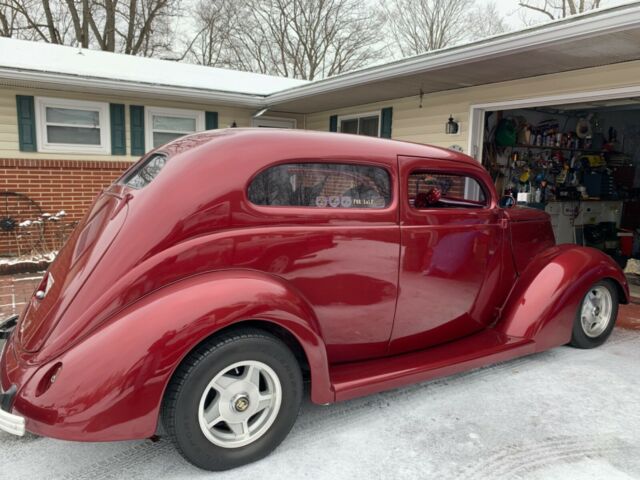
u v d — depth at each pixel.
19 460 2.38
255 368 2.26
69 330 2.02
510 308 3.45
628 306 5.19
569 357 3.72
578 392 3.12
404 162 2.83
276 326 2.37
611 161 9.07
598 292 3.82
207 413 2.19
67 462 2.36
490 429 2.67
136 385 1.96
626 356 3.75
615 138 9.11
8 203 7.43
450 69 5.46
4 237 7.36
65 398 1.91
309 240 2.47
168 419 2.10
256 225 2.36
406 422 2.74
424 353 3.05
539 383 3.25
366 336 2.79
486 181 3.28
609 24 3.80
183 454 2.15
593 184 8.49
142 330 1.99
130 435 1.99
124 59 9.95
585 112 8.67
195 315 2.05
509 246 3.43
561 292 3.42
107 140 8.16
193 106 8.84
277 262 2.39
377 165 2.73
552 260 3.55
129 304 2.07
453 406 2.93
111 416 1.94
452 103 6.89
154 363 1.98
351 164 2.65
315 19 23.33
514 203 3.65
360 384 2.57
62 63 8.23
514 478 2.25
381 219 2.72
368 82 6.35
